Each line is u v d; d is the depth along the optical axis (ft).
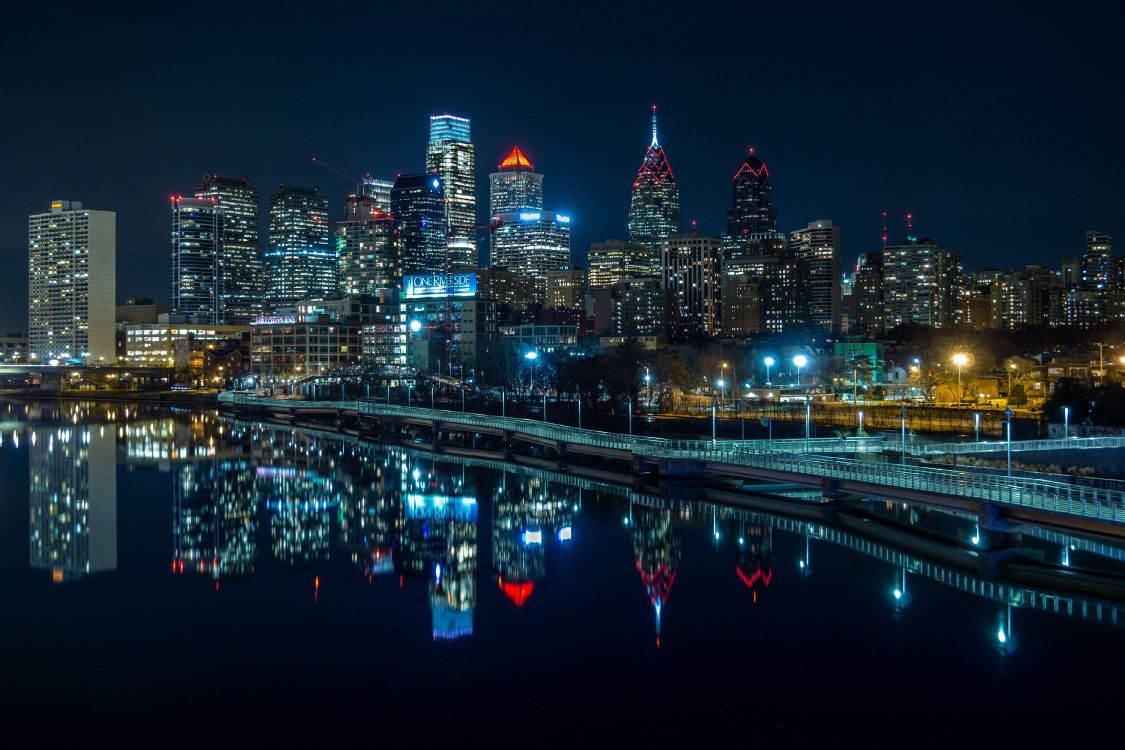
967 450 479.41
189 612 261.85
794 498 419.95
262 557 327.06
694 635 236.43
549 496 445.78
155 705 197.98
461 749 179.11
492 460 599.98
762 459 426.92
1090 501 328.70
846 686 204.03
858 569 293.84
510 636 238.48
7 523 388.78
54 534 365.61
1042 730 183.11
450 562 317.01
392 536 359.66
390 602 270.26
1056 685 202.39
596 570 300.61
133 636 240.94
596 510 405.39
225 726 188.85
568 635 238.89
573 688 205.46
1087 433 535.60
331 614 259.39
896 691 200.85
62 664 221.05
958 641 228.22
